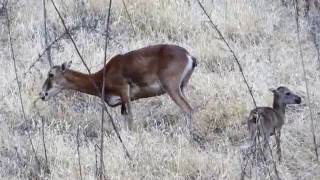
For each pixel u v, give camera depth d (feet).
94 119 104.22
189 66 104.01
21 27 130.11
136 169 90.33
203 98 109.29
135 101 110.22
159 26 132.26
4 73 114.93
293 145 96.02
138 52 103.86
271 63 119.34
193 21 132.57
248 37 129.39
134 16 133.39
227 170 89.10
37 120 104.12
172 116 106.42
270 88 103.19
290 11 134.51
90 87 105.09
